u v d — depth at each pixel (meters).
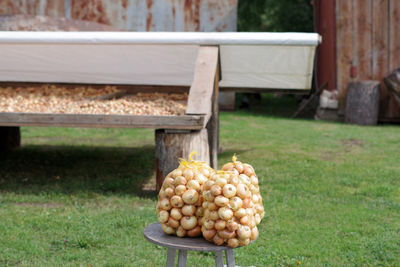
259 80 9.42
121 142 11.57
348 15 15.20
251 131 12.94
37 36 8.09
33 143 11.27
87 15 14.88
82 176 8.00
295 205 6.19
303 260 4.45
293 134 12.39
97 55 8.91
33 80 9.69
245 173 3.31
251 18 23.31
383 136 11.89
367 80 15.22
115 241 4.91
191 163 3.44
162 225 3.33
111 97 8.56
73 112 7.32
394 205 6.18
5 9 14.69
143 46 8.61
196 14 15.24
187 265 4.38
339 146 10.62
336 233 5.18
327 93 15.81
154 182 7.59
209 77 7.16
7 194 6.73
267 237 5.09
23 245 4.76
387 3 14.92
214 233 3.12
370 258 4.49
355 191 6.88
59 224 5.41
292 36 8.02
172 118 6.43
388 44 15.00
